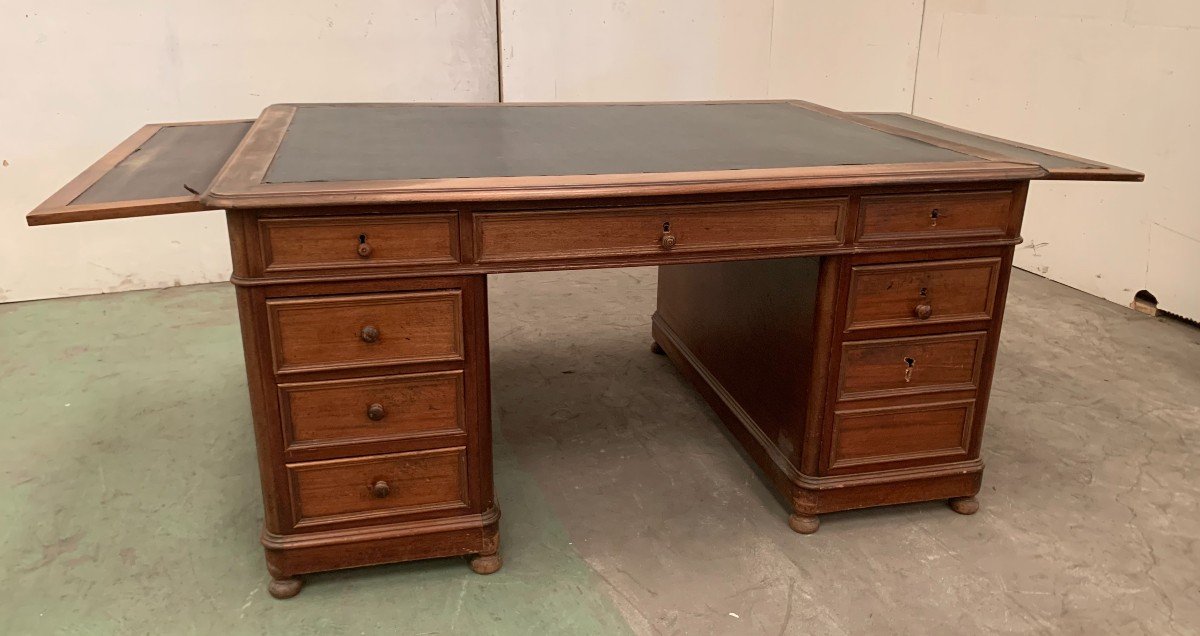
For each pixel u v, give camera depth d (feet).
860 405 6.80
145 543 6.80
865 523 7.22
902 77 15.03
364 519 6.21
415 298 5.71
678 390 9.59
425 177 5.66
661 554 6.77
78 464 7.89
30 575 6.38
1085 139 12.37
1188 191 11.14
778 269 7.13
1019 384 9.81
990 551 6.84
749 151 6.84
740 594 6.31
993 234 6.53
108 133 11.76
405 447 6.10
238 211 5.22
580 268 5.88
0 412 8.80
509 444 8.41
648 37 13.64
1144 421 8.97
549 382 9.72
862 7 14.49
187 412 8.90
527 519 7.19
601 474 7.91
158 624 5.92
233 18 11.80
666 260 6.01
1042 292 12.91
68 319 11.35
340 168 5.88
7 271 11.84
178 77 11.82
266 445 5.85
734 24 13.98
